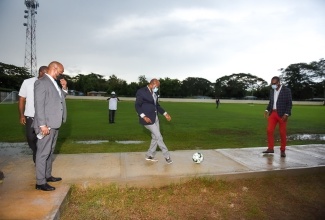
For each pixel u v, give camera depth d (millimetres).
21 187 3793
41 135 3562
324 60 90125
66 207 3520
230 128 12320
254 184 4617
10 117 15562
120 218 3340
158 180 4340
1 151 6582
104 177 4309
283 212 3709
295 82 93375
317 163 5492
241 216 3547
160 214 3498
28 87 4484
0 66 67500
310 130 12148
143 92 5012
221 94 95438
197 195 4082
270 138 6250
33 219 2861
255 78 100188
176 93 88062
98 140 8609
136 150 6965
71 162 5148
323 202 4055
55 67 3785
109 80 96500
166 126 12828
